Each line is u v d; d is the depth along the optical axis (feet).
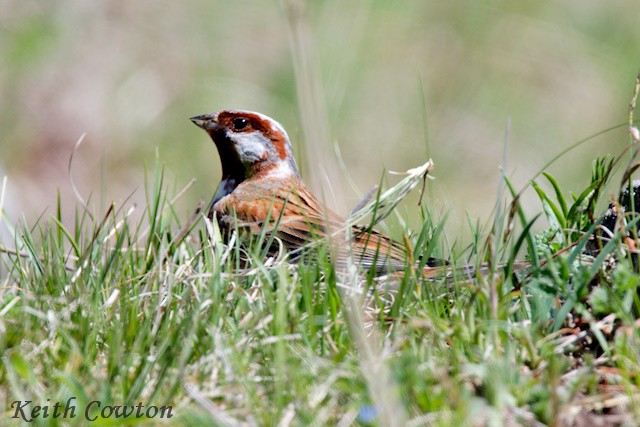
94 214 33.37
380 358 21.72
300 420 19.83
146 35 83.30
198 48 82.79
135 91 78.43
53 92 78.23
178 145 74.74
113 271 28.58
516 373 20.97
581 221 28.99
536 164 73.10
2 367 21.48
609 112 77.51
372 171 71.31
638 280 23.66
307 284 25.20
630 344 22.22
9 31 82.48
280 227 37.78
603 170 30.81
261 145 40.14
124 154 74.54
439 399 19.84
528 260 28.02
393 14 81.97
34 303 25.17
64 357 22.56
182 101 77.97
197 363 22.00
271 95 78.74
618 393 21.04
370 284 26.76
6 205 64.75
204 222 31.48
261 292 26.03
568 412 20.34
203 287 26.35
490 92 77.51
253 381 21.42
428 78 77.82
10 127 76.07
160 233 31.09
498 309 23.72
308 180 47.67
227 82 78.95
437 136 73.82
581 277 23.95
